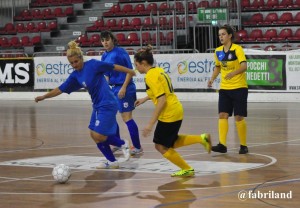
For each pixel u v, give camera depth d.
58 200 6.97
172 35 24.89
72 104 22.16
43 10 30.06
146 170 8.84
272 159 9.59
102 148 8.97
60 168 7.97
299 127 13.88
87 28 27.59
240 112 10.12
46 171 8.93
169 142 8.18
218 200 6.77
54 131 14.20
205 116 16.83
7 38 28.92
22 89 24.22
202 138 8.30
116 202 6.82
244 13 25.45
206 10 22.61
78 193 7.34
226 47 10.30
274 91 20.48
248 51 20.70
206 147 8.35
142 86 21.97
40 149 11.33
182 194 7.14
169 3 26.86
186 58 21.38
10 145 11.96
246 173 8.40
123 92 10.09
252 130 13.52
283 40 23.67
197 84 21.30
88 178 8.30
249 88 20.78
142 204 6.69
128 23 26.98
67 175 7.97
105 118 8.66
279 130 13.41
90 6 29.55
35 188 7.69
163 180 8.04
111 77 10.55
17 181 8.18
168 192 7.27
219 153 10.38
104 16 27.83
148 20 26.41
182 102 21.42
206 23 24.14
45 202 6.88
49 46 28.16
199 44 24.73
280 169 8.66
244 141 10.23
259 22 24.92
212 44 23.03
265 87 20.56
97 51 23.59
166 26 25.75
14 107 21.34
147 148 11.12
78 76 8.62
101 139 8.77
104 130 8.70
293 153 10.16
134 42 25.53
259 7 25.45
